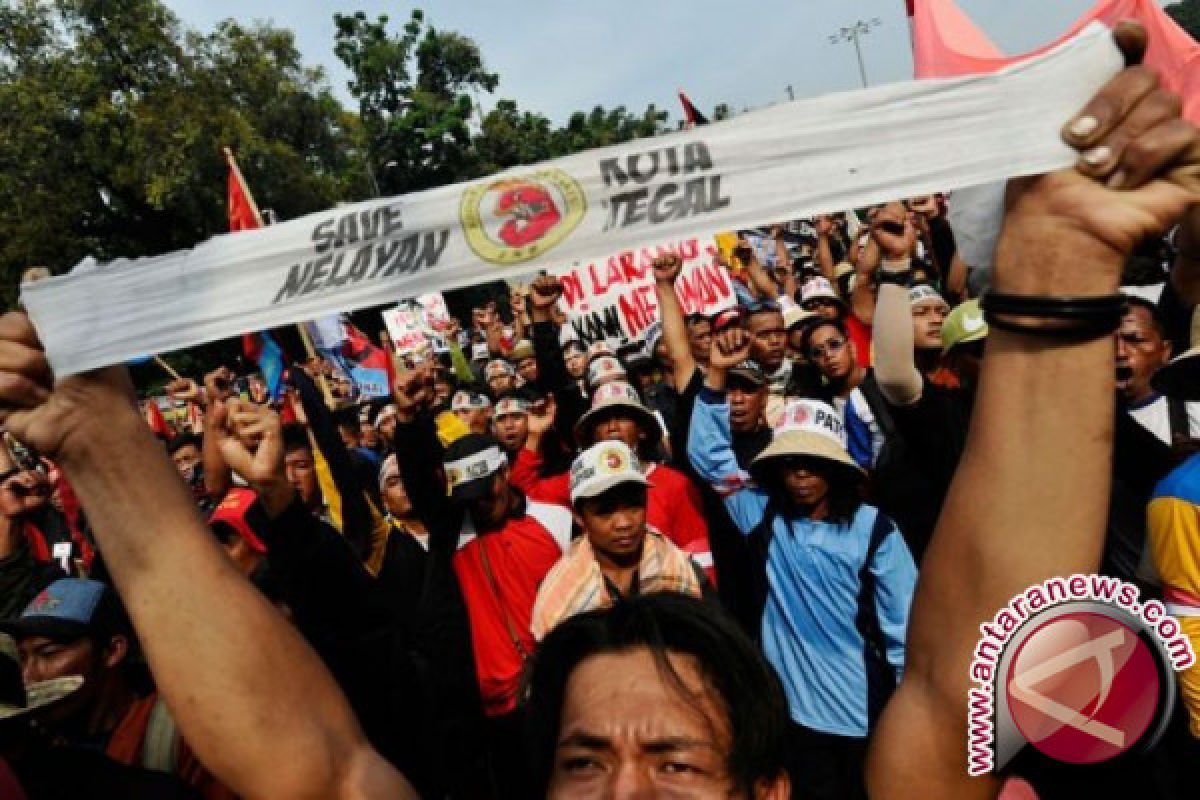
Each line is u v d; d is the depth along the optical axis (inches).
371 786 50.4
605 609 48.3
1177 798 90.7
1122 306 37.2
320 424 135.6
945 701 42.0
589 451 118.6
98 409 48.4
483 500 131.6
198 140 1104.2
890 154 43.3
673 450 160.7
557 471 191.9
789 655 122.9
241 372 518.6
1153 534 94.8
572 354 273.0
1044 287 37.6
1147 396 130.3
